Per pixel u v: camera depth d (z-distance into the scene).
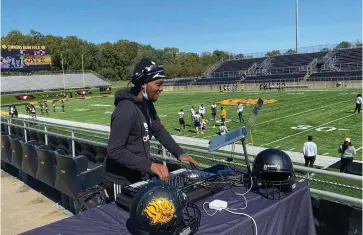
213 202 2.56
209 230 2.22
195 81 61.59
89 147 6.82
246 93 44.19
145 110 2.79
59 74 70.81
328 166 11.48
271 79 50.97
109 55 87.50
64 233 2.24
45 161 6.51
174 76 85.06
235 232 2.25
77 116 30.86
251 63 63.84
